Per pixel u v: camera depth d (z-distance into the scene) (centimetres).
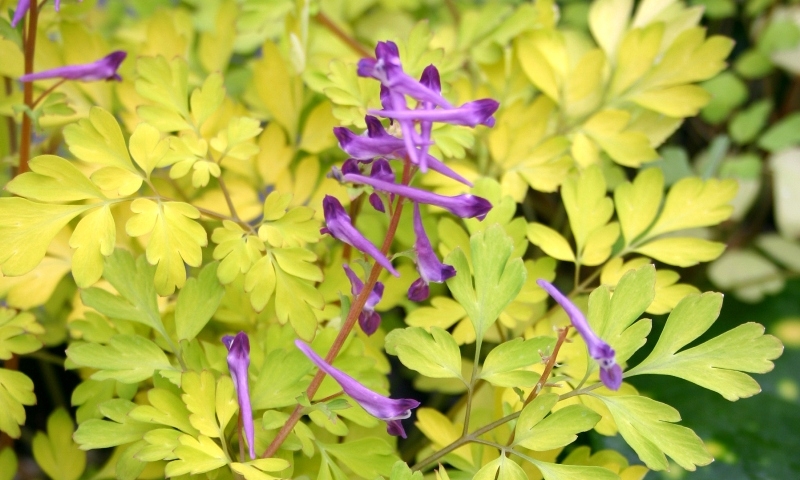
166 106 40
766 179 54
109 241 38
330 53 47
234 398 37
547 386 37
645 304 36
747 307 50
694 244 41
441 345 37
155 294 38
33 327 39
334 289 40
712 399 46
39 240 37
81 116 42
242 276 40
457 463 38
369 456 37
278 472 37
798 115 55
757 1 58
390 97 34
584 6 59
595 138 43
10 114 41
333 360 36
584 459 38
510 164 43
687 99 43
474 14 46
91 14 49
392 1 53
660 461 36
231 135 40
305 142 43
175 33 43
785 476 44
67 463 40
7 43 42
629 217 41
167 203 38
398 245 43
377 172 35
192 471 35
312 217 38
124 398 38
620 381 34
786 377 47
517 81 45
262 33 48
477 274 37
